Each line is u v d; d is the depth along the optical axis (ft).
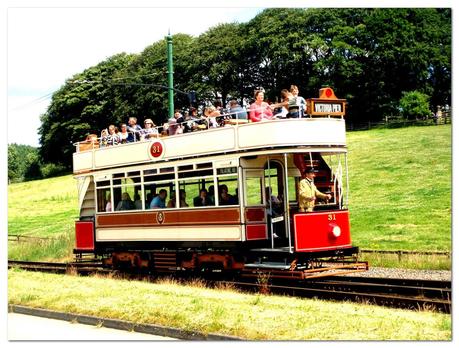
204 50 191.83
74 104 246.06
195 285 53.78
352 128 182.50
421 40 183.83
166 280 57.93
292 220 49.57
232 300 43.68
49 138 254.27
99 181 69.82
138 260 64.95
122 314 40.75
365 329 33.96
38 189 206.59
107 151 68.54
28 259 97.91
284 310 39.34
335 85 185.98
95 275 65.98
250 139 51.96
